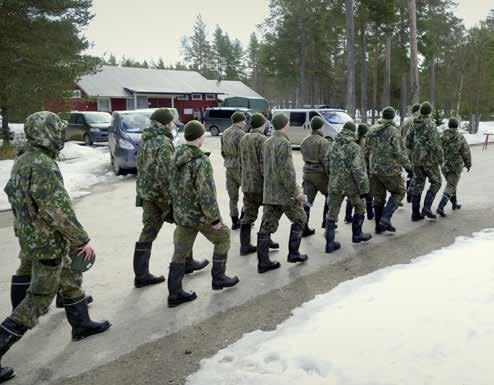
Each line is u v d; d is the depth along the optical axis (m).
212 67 92.38
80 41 17.89
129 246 6.76
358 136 7.02
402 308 3.58
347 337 3.27
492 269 4.22
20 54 16.28
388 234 7.04
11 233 7.66
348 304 3.91
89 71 18.88
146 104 44.25
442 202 8.02
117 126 13.84
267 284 5.12
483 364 2.65
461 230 7.08
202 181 4.33
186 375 3.35
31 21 16.38
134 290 5.09
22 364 3.61
